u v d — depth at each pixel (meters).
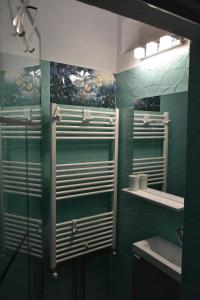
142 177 1.88
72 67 1.85
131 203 1.99
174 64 1.58
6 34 1.33
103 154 2.06
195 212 0.81
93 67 1.96
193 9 0.56
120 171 2.11
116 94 2.12
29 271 1.48
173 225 1.65
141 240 1.87
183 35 0.70
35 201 1.68
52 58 1.76
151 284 1.50
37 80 1.60
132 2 0.50
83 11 1.88
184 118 1.53
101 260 2.15
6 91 1.30
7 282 1.20
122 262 2.11
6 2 1.31
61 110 1.72
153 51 1.70
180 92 1.55
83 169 1.88
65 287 1.95
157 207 1.76
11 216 1.30
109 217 2.07
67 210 1.89
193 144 0.82
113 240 2.11
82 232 1.91
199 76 0.78
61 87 1.81
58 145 1.81
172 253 1.56
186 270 0.86
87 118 1.84
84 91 1.92
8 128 1.31
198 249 0.80
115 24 2.05
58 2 1.76
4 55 1.32
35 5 1.67
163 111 1.67
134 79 1.92
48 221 1.80
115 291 2.21
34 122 1.60
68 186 1.79
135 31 2.01
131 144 1.97
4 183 1.27
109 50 2.04
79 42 1.87
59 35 1.78
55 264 1.77
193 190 0.82
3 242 1.19
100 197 2.07
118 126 2.06
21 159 1.45
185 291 0.86
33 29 1.52
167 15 0.56
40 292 1.74
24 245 1.41
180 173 1.58
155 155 1.75
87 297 2.09
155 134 1.75
